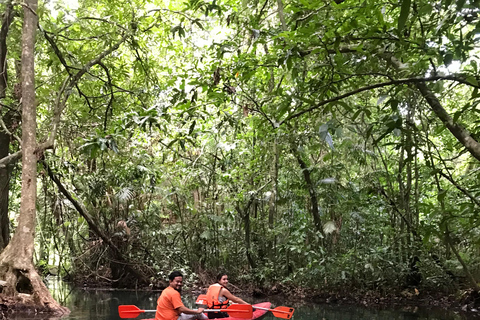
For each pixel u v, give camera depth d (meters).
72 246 12.75
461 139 5.12
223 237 11.98
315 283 10.27
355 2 4.73
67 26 9.23
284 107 4.98
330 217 10.69
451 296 9.56
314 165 10.17
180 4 10.12
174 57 10.73
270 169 10.77
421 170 9.55
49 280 13.60
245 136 10.38
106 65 10.64
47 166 9.74
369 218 10.08
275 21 9.13
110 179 11.44
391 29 4.35
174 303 6.09
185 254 12.34
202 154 11.92
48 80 10.07
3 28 8.63
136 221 11.80
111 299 9.30
